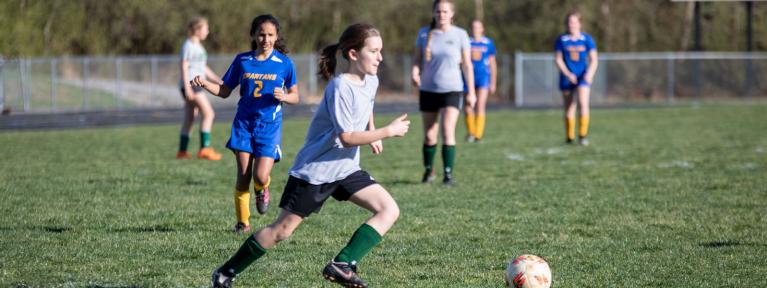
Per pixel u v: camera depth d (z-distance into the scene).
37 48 122.19
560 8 138.00
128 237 22.05
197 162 40.31
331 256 19.98
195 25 38.88
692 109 87.00
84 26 130.25
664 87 114.69
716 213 25.97
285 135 58.59
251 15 137.25
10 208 26.62
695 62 109.44
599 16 135.25
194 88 41.00
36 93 100.31
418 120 75.44
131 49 133.75
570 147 47.84
